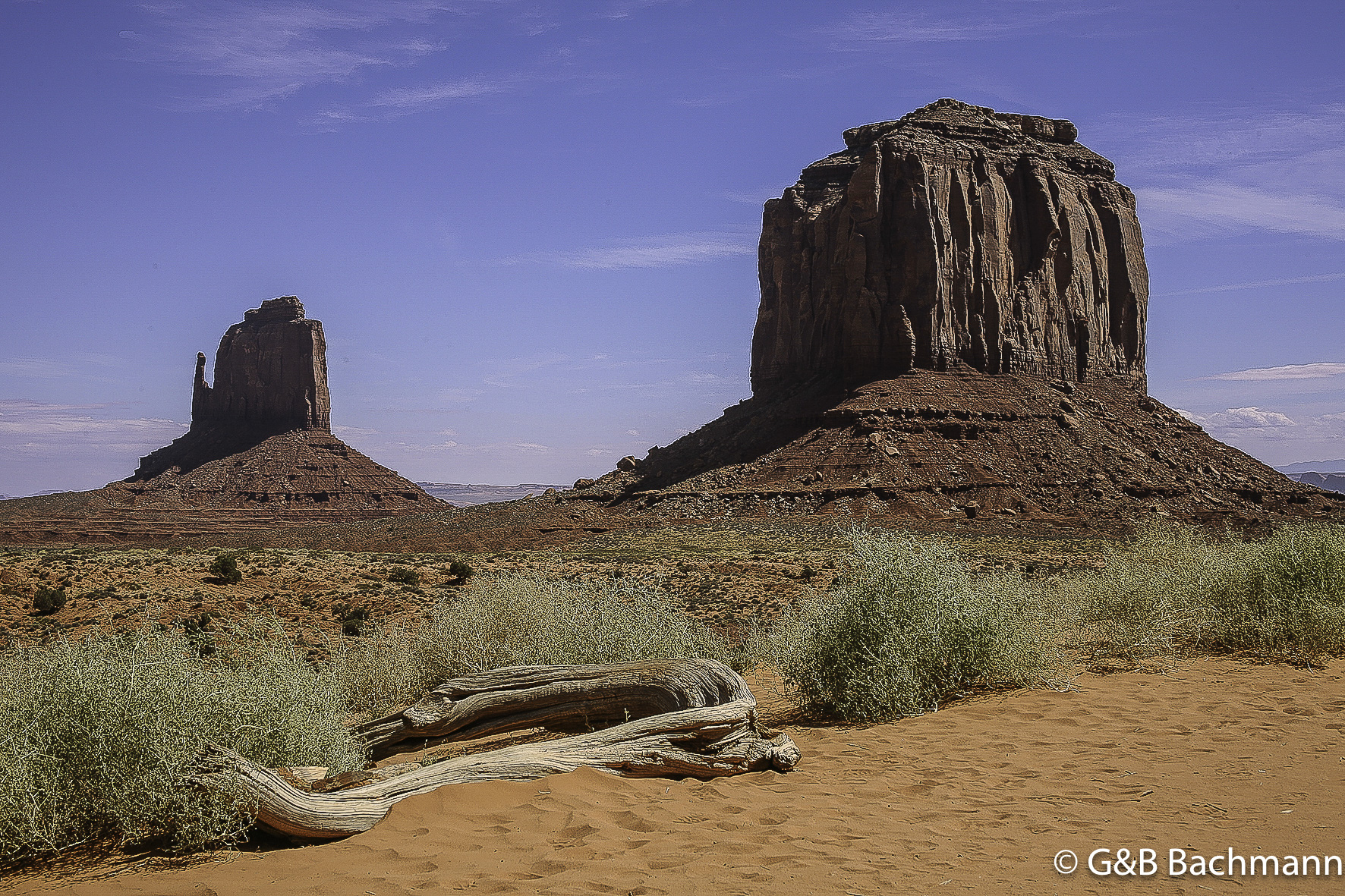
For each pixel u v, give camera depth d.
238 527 178.25
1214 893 5.59
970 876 5.94
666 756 8.47
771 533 78.50
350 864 6.43
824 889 5.75
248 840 7.12
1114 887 5.72
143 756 7.06
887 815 7.30
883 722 11.15
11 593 37.09
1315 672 12.26
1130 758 8.82
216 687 7.92
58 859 6.89
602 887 5.84
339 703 9.76
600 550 74.75
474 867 6.25
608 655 12.59
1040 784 8.09
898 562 12.03
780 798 7.83
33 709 7.12
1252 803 7.26
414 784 7.62
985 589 12.46
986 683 12.53
